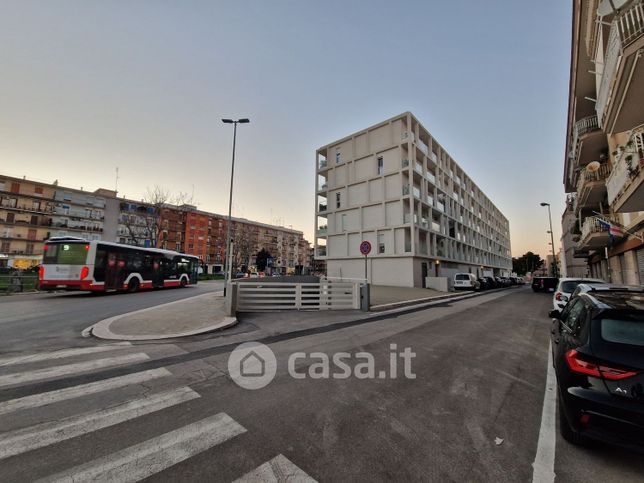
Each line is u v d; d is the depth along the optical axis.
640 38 5.74
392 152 29.64
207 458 2.36
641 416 2.26
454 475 2.21
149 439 2.61
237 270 59.78
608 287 5.75
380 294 18.23
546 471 2.28
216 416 3.04
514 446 2.61
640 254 13.35
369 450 2.50
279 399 3.47
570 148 21.45
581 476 2.23
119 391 3.61
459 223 40.41
